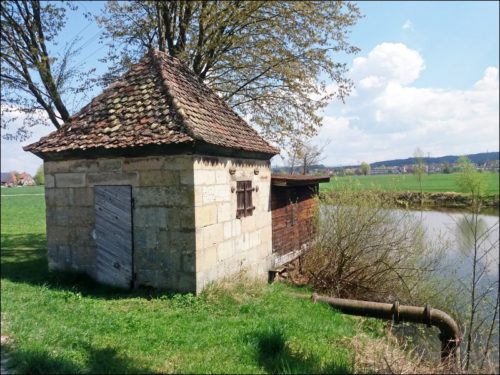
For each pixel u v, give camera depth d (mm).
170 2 14453
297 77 15703
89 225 8594
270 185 11492
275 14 14828
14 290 7527
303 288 11039
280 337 5410
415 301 10266
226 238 8781
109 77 15578
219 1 14414
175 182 7652
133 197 8039
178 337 5508
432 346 7855
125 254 8125
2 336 5023
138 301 7242
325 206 11766
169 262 7750
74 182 8695
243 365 4758
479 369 5430
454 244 10398
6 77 12555
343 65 15945
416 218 10742
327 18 15422
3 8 12055
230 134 9484
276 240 11930
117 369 4391
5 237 15852
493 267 6887
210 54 15102
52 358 4379
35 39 12734
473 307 6176
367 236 10992
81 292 7828
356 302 8305
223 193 8680
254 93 16766
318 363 5055
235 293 8016
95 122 8914
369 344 5934
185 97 9211
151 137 7684
